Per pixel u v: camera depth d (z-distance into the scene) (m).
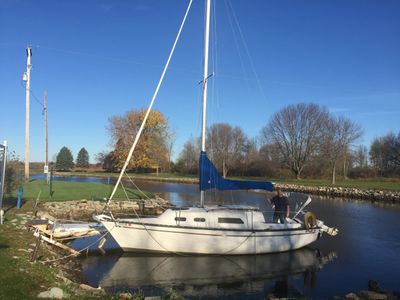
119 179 17.66
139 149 84.56
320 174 76.94
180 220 15.99
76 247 17.02
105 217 16.48
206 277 13.52
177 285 12.68
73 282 11.09
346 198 46.03
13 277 9.32
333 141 71.81
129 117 85.12
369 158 96.31
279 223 16.89
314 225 17.56
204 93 16.69
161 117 86.44
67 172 99.50
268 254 16.44
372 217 28.91
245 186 16.14
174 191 50.97
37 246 13.23
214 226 15.97
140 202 31.08
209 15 16.92
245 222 16.22
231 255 15.99
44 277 10.09
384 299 11.07
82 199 30.22
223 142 80.75
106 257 15.67
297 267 14.87
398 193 42.34
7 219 18.47
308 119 73.94
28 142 43.19
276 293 12.11
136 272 13.89
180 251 15.94
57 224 18.30
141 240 16.02
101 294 9.62
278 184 62.44
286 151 76.75
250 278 13.53
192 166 89.62
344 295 11.94
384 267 15.07
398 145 84.00
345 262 15.73
